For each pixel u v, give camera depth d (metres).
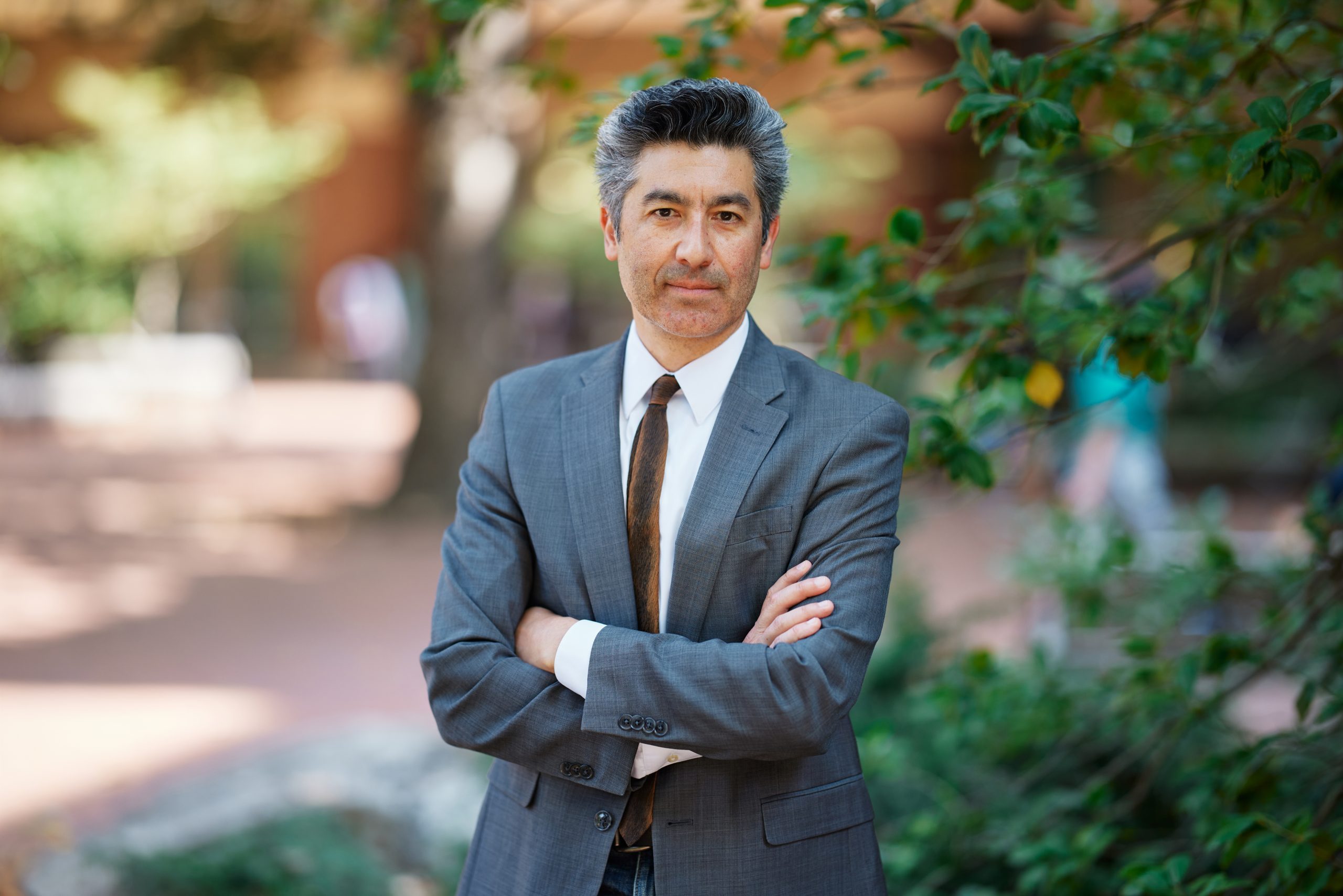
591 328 18.66
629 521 1.80
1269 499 11.20
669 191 1.68
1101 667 3.35
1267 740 2.37
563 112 11.01
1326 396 11.68
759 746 1.64
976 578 8.16
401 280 21.19
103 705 5.61
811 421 1.80
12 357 15.70
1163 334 2.27
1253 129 2.19
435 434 10.51
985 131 2.12
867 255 2.47
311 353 21.61
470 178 10.34
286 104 16.20
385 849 3.79
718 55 2.54
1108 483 6.71
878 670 4.05
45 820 3.62
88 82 13.98
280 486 11.80
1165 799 3.25
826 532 1.75
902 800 3.47
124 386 16.12
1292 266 3.04
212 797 3.80
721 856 1.73
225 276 21.16
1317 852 2.03
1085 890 2.76
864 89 2.49
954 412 2.47
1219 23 2.82
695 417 1.82
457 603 1.81
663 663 1.66
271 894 3.18
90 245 14.38
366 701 5.72
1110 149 2.53
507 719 1.75
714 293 1.71
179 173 14.10
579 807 1.78
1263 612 2.94
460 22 2.75
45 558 8.74
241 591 7.96
